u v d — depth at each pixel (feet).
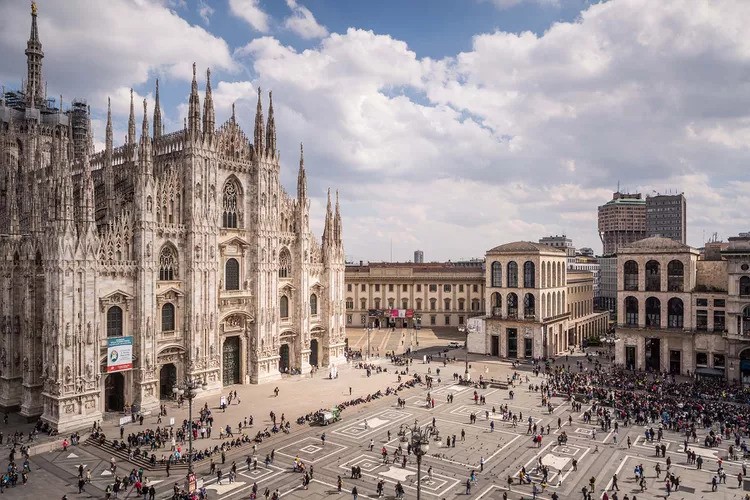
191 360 297.12
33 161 349.82
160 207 287.48
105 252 262.06
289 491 185.78
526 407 296.71
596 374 367.25
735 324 346.74
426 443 142.61
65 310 241.76
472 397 319.27
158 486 189.47
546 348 441.68
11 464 195.21
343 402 296.10
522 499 181.68
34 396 259.39
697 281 395.96
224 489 186.80
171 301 292.61
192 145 299.79
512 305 460.14
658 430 241.35
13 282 273.95
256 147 339.16
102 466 207.21
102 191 317.63
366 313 626.64
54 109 455.22
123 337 265.13
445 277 614.34
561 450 229.04
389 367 404.57
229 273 326.85
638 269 399.85
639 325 397.80
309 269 378.94
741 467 210.59
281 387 330.95
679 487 191.42
